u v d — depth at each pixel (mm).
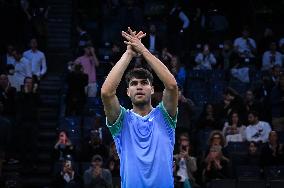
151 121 12617
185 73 40094
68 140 31562
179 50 45031
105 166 29875
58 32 47156
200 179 28828
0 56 40156
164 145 12484
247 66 42719
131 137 12531
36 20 45375
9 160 33500
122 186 12547
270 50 43656
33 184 33312
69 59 45281
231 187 27797
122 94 31297
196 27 46969
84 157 31031
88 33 48219
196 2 49375
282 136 33656
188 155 29031
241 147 32188
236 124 33062
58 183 28859
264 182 27891
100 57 44906
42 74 40781
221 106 34469
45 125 37250
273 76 39594
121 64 12555
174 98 12594
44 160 34688
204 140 33125
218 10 49625
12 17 44781
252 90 38219
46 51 45500
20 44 44531
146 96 12664
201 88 40125
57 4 48688
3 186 30453
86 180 27828
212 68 42688
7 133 30562
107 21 47281
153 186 12281
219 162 28891
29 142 34250
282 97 36031
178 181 27984
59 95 40000
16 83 39094
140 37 12703
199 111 38219
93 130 31797
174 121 12719
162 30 47438
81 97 36531
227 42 43719
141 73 12711
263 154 30797
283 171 30031
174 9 46531
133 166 12359
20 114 35250
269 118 35062
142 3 49906
